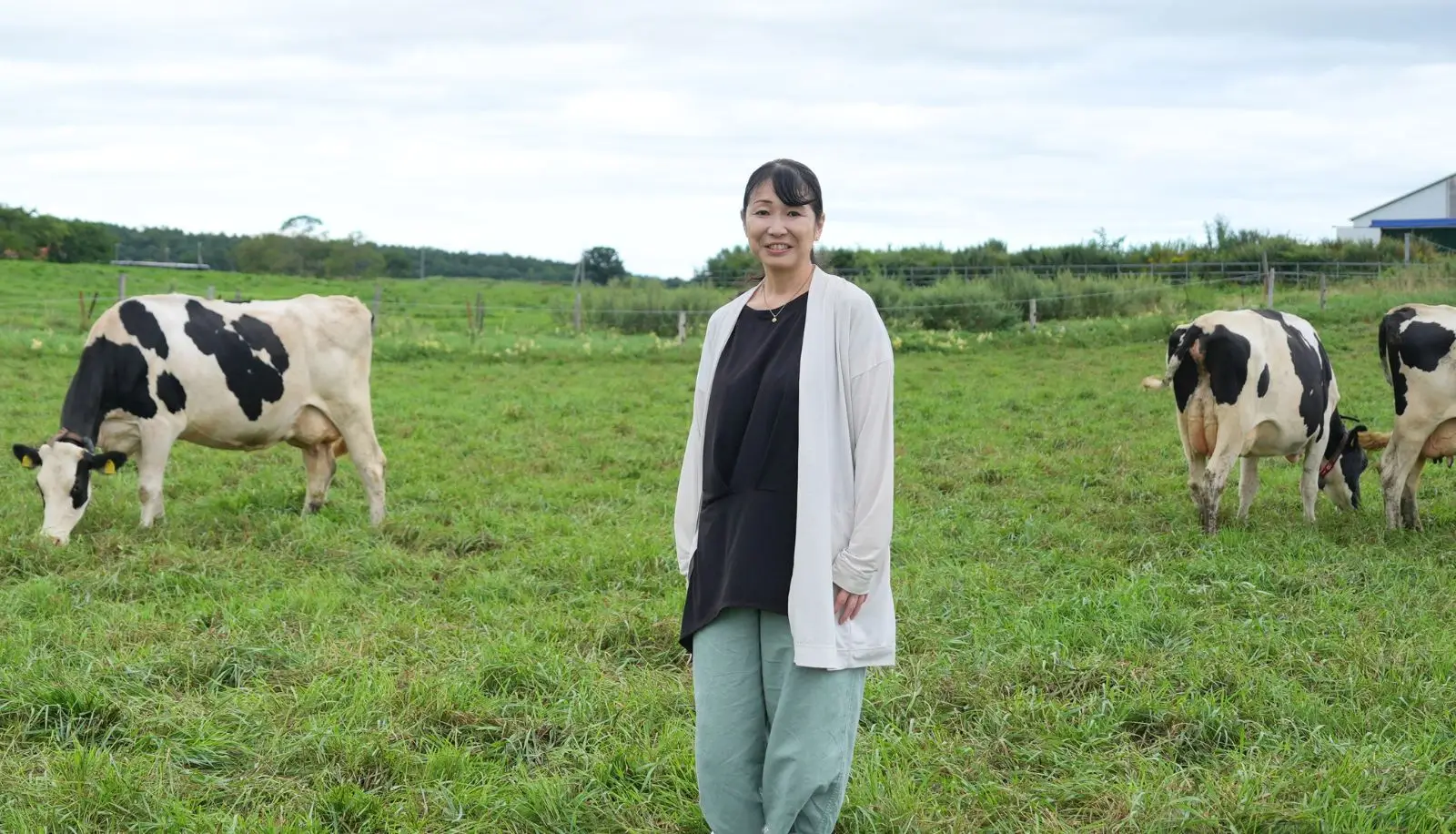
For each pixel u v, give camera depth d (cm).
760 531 314
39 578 644
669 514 879
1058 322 2461
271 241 6562
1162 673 504
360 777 408
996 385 1702
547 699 485
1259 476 992
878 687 491
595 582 677
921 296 2639
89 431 784
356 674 499
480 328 2475
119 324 793
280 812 378
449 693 471
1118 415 1405
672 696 482
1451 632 570
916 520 839
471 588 654
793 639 308
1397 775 405
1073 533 802
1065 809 396
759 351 323
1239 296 2583
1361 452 924
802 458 311
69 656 512
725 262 3922
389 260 7281
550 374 1898
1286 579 667
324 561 716
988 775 414
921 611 609
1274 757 424
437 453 1155
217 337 816
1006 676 505
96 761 399
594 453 1153
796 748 312
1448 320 817
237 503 885
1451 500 952
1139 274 3112
